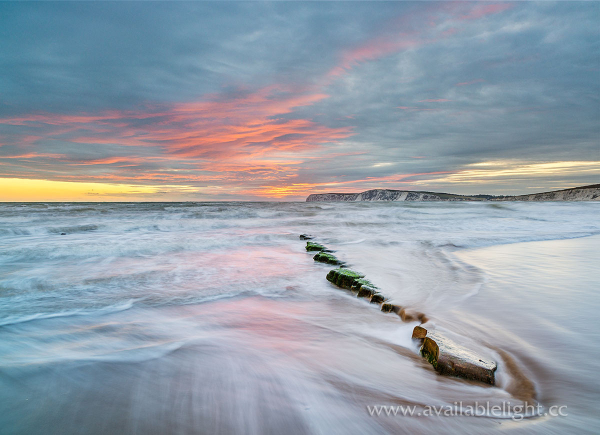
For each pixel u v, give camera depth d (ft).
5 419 8.57
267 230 62.69
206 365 12.13
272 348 14.07
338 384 11.02
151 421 8.66
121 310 19.19
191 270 30.09
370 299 21.44
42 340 14.49
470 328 15.47
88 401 9.53
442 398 10.19
